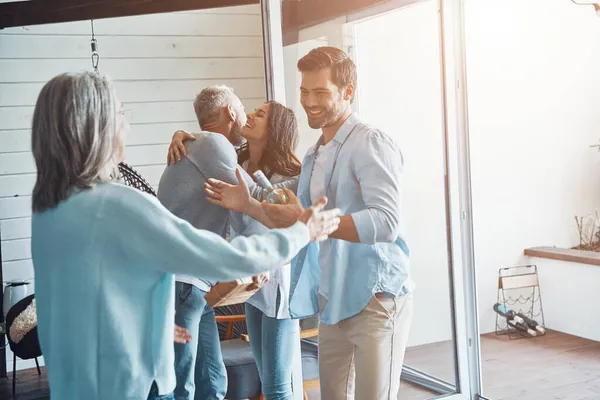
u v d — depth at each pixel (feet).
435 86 12.09
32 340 13.65
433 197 12.09
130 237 4.50
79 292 4.54
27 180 16.42
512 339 17.06
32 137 4.63
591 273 16.40
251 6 18.02
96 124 4.55
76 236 4.53
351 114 7.29
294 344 9.01
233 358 11.09
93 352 4.55
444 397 12.07
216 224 7.98
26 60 16.28
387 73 11.59
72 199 4.55
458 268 12.12
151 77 17.21
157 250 4.49
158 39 17.25
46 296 4.72
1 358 15.58
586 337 16.74
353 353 7.62
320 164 7.41
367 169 6.81
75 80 4.53
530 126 17.97
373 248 7.18
